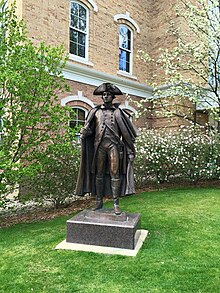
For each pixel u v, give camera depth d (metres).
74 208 7.57
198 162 10.19
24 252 4.32
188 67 11.80
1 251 4.45
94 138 4.91
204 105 13.07
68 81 11.62
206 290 3.10
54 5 11.16
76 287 3.25
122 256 3.97
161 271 3.54
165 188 10.13
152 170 10.23
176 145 10.13
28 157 6.66
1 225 6.28
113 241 4.29
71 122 11.66
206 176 10.60
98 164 4.84
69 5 11.80
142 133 10.64
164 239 4.66
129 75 14.60
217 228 5.28
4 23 7.03
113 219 4.50
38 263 3.89
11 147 6.51
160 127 14.73
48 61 6.75
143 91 15.13
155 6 15.91
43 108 6.61
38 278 3.48
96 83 12.77
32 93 6.55
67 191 7.62
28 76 6.29
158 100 13.70
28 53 6.61
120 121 4.74
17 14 10.14
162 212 6.48
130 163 4.76
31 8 10.27
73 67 11.62
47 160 6.82
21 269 3.73
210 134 11.02
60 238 4.88
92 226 4.39
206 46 11.11
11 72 5.93
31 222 6.36
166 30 13.81
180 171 10.38
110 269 3.62
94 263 3.79
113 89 4.87
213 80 12.45
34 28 10.33
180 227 5.34
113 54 13.88
